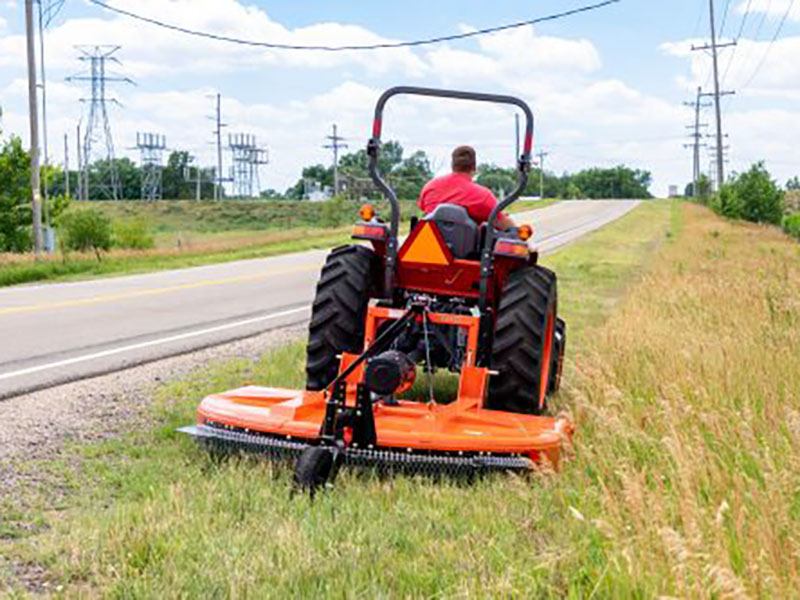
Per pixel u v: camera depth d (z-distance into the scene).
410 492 5.28
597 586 3.76
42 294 18.20
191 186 162.00
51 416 7.43
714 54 71.38
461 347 7.17
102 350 10.97
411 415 6.05
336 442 5.43
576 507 4.86
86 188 117.81
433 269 7.19
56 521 4.86
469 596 3.80
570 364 9.69
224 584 3.93
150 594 3.84
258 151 157.62
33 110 33.59
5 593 3.94
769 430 5.99
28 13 33.84
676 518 4.50
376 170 7.19
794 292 12.71
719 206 68.50
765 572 3.65
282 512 4.90
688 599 3.46
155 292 18.91
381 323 6.87
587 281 21.28
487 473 5.55
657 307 13.22
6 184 46.41
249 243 44.34
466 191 7.42
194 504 4.94
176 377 9.30
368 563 4.21
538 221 67.88
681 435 5.53
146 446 6.39
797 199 88.00
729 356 8.11
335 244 41.78
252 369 9.72
